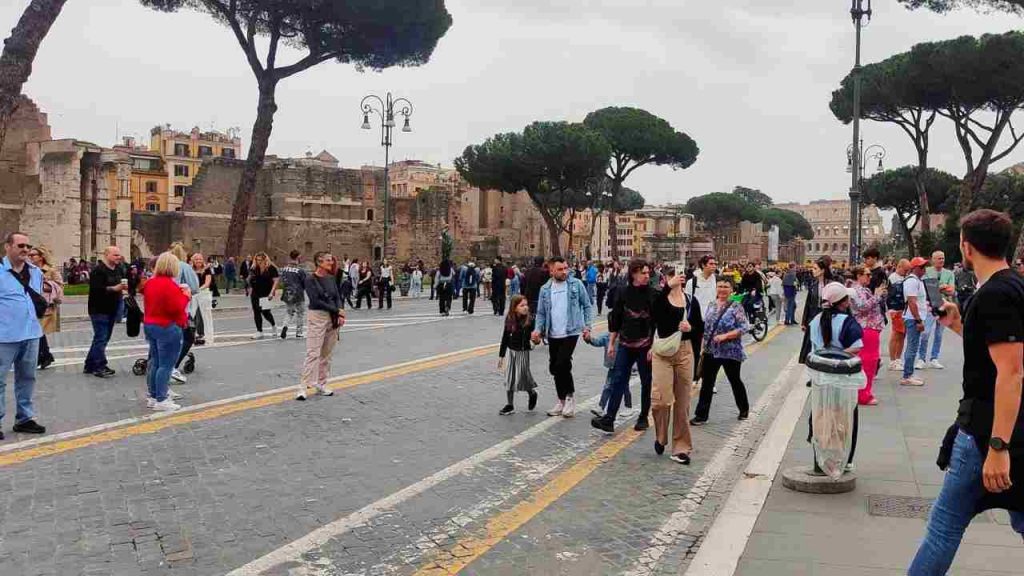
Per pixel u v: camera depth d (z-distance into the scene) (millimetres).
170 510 6102
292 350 15875
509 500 6559
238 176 59062
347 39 35125
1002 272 3570
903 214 65938
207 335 15789
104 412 9555
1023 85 34500
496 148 55812
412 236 65625
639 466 7758
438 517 6086
